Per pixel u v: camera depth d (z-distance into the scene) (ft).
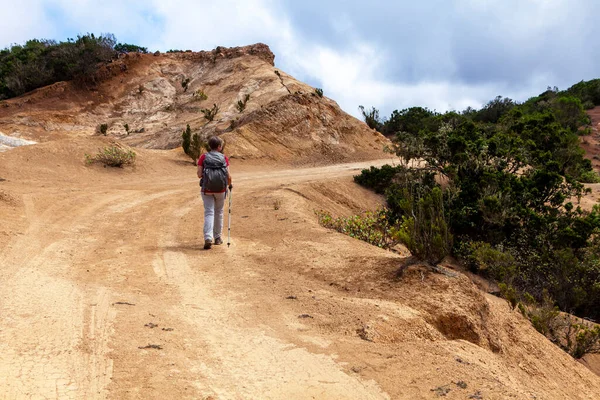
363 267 21.65
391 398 10.82
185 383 10.88
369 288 19.57
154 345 12.97
